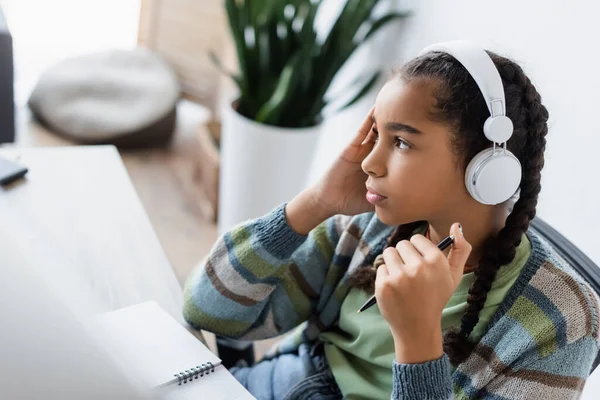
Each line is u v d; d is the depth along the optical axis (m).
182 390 0.87
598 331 0.82
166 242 2.27
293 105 1.99
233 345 1.12
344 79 2.18
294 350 1.09
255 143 1.94
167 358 0.90
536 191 0.81
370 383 0.95
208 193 2.37
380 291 0.75
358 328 0.95
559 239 0.97
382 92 0.78
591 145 1.26
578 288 0.82
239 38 1.92
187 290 1.04
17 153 1.30
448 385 0.76
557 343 0.80
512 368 0.82
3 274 0.42
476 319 0.84
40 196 1.19
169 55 2.89
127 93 2.73
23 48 2.97
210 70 2.79
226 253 1.00
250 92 2.04
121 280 1.06
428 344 0.75
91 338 0.38
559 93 1.33
